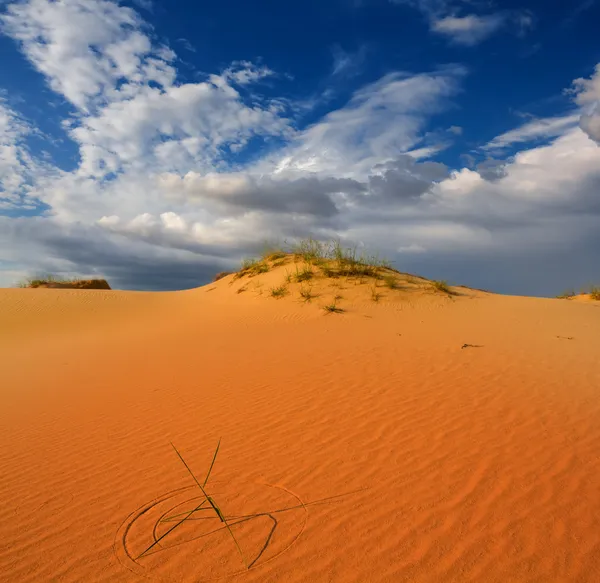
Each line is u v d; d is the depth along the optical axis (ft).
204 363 32.60
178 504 14.76
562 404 20.98
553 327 40.60
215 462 17.40
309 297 53.36
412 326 42.04
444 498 14.17
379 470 16.05
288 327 44.60
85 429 21.84
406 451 17.25
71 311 66.90
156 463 17.69
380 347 33.58
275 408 22.40
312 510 14.01
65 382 31.17
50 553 12.76
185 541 12.91
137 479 16.56
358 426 19.66
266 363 31.01
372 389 24.06
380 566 11.52
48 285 99.91
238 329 45.78
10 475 17.54
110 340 47.80
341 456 17.19
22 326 60.03
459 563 11.45
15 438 21.40
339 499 14.47
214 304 63.31
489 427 18.79
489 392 22.76
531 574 10.96
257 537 12.89
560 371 26.25
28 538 13.51
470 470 15.66
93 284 103.76
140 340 45.44
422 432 18.70
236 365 31.17
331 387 24.82
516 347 32.45
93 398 26.76
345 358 30.78
